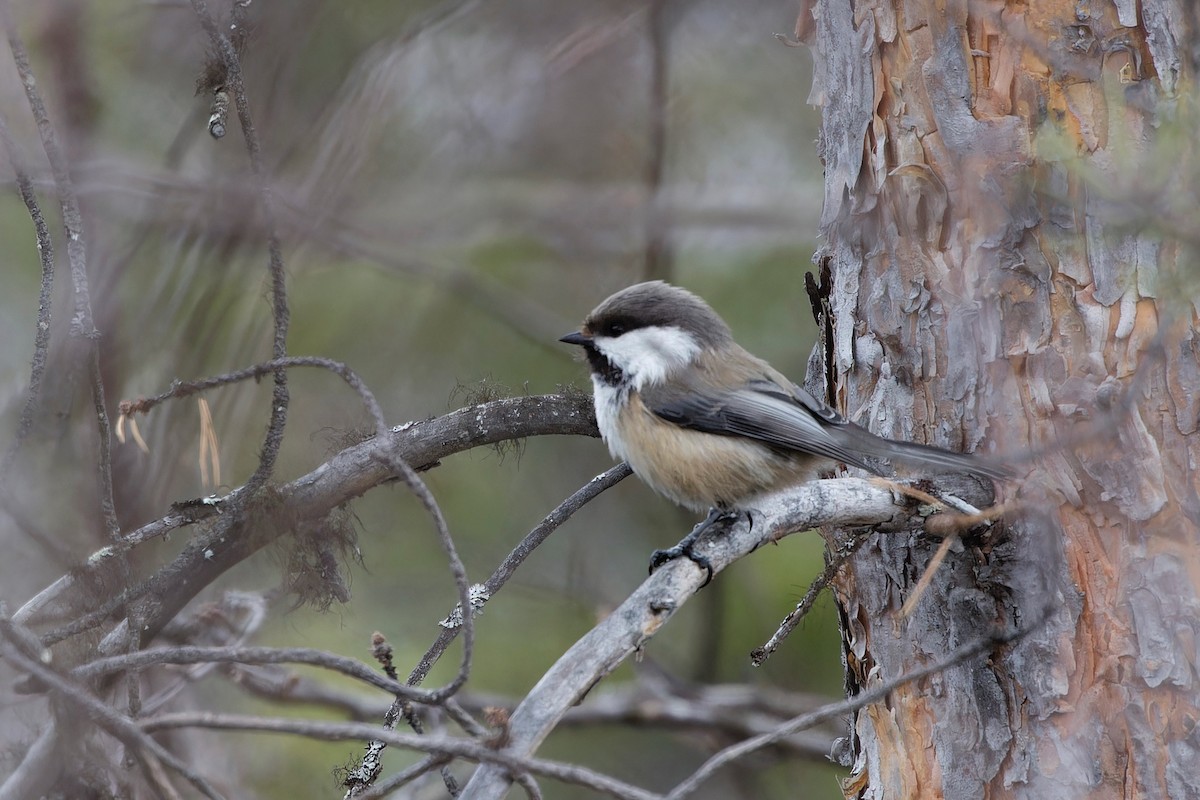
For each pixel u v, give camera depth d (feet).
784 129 54.19
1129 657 22.31
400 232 47.42
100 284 37.40
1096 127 22.63
